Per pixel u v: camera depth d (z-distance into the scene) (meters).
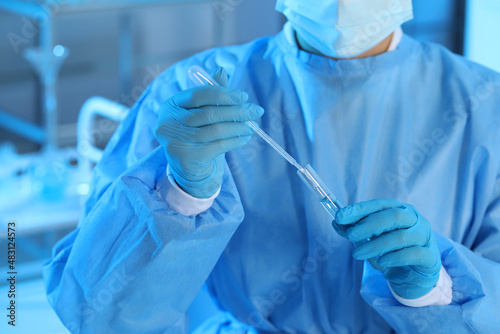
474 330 1.06
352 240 0.98
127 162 1.21
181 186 0.99
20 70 4.84
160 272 1.01
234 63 1.26
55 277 1.11
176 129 0.94
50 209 2.61
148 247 1.00
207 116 0.92
